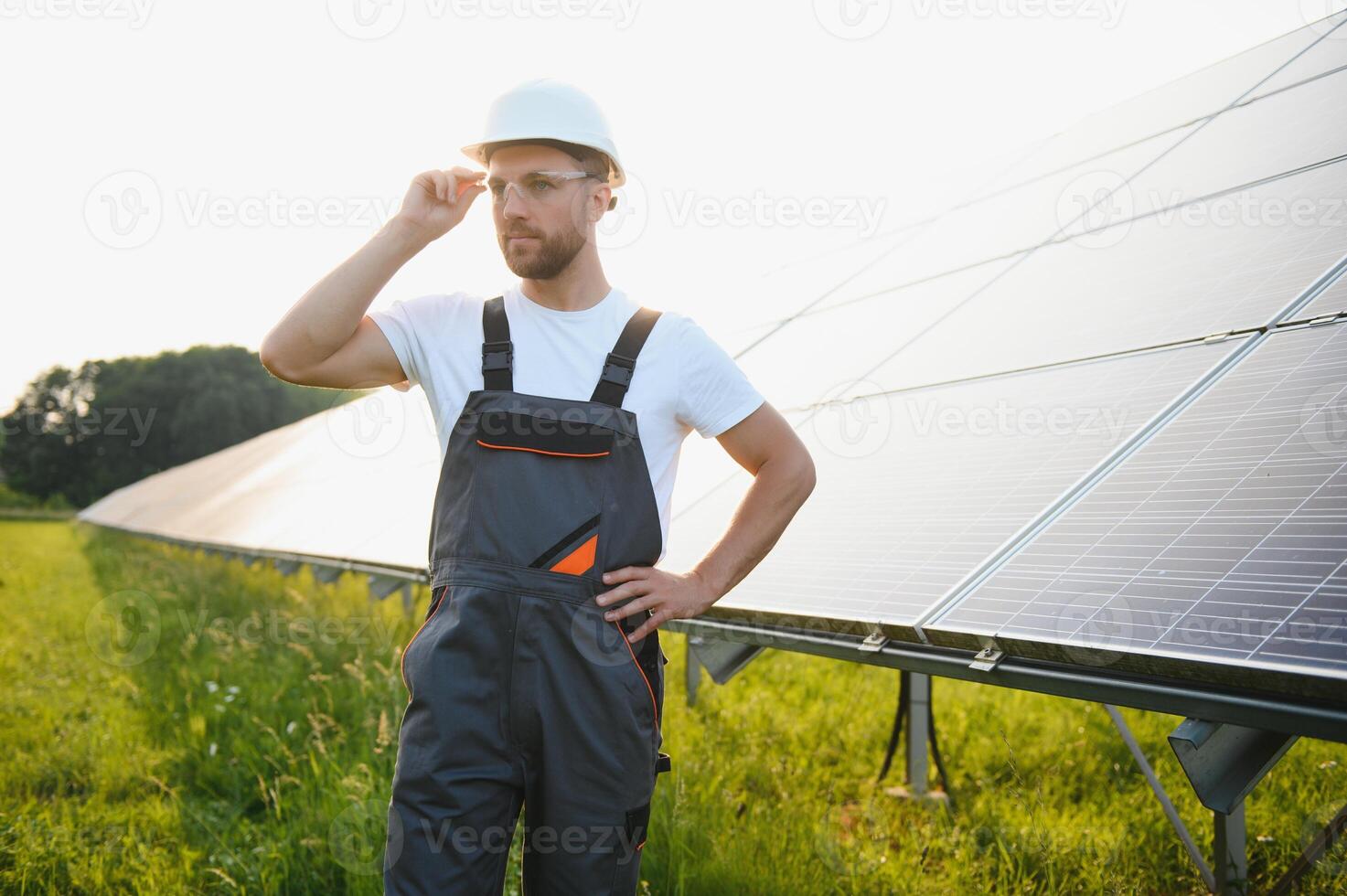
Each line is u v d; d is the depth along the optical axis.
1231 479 1.99
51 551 21.48
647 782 1.70
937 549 2.45
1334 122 3.26
